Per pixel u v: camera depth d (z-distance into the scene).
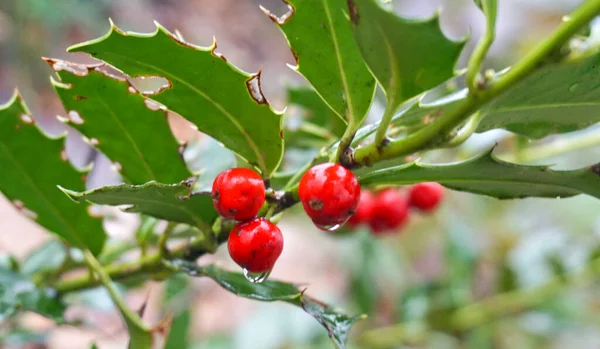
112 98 0.25
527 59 0.21
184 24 1.01
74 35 0.86
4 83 0.77
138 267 0.27
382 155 0.23
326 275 0.67
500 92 0.22
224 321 0.61
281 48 1.09
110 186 0.23
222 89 0.24
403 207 0.33
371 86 0.23
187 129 0.70
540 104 0.23
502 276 0.43
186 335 0.33
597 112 0.24
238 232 0.23
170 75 0.24
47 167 0.26
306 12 0.23
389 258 0.49
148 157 0.26
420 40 0.21
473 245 0.45
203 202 0.24
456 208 0.58
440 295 0.43
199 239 0.26
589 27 0.22
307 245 0.71
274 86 0.98
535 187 0.24
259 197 0.23
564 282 0.42
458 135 0.22
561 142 0.36
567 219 0.60
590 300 0.49
